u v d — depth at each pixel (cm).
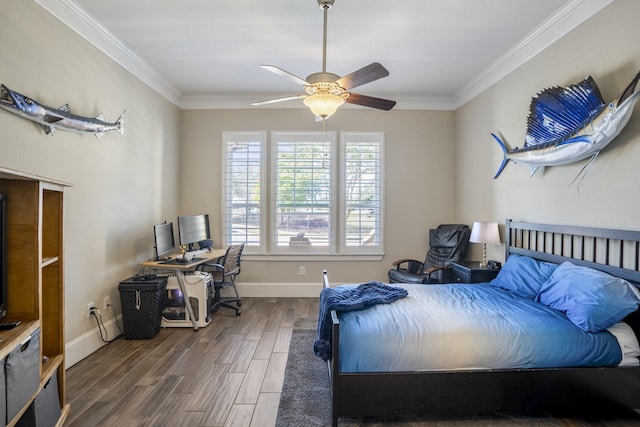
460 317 209
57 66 246
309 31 292
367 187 468
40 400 165
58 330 192
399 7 255
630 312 193
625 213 215
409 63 355
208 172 468
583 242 247
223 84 419
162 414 203
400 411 190
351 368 188
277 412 206
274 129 467
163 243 367
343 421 198
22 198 162
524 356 191
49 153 241
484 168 390
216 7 257
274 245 467
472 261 408
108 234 311
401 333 193
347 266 472
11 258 161
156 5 254
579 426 193
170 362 272
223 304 402
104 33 289
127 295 317
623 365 195
